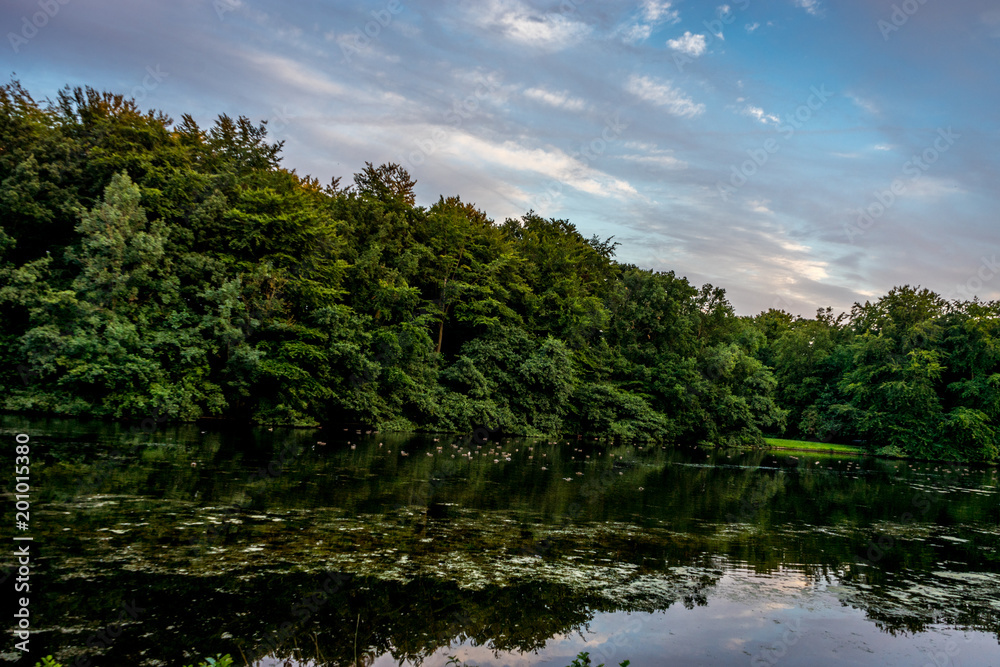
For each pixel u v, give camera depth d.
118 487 11.84
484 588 7.89
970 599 9.02
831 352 61.75
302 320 30.52
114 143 28.16
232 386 27.50
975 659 6.78
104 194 25.97
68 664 5.10
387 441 26.88
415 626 6.55
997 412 46.94
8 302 24.06
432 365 36.69
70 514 9.62
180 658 5.38
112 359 23.48
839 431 54.12
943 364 49.66
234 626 6.14
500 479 17.88
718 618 7.52
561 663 5.98
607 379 46.84
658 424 43.84
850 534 13.47
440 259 39.69
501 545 10.05
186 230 27.28
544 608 7.39
